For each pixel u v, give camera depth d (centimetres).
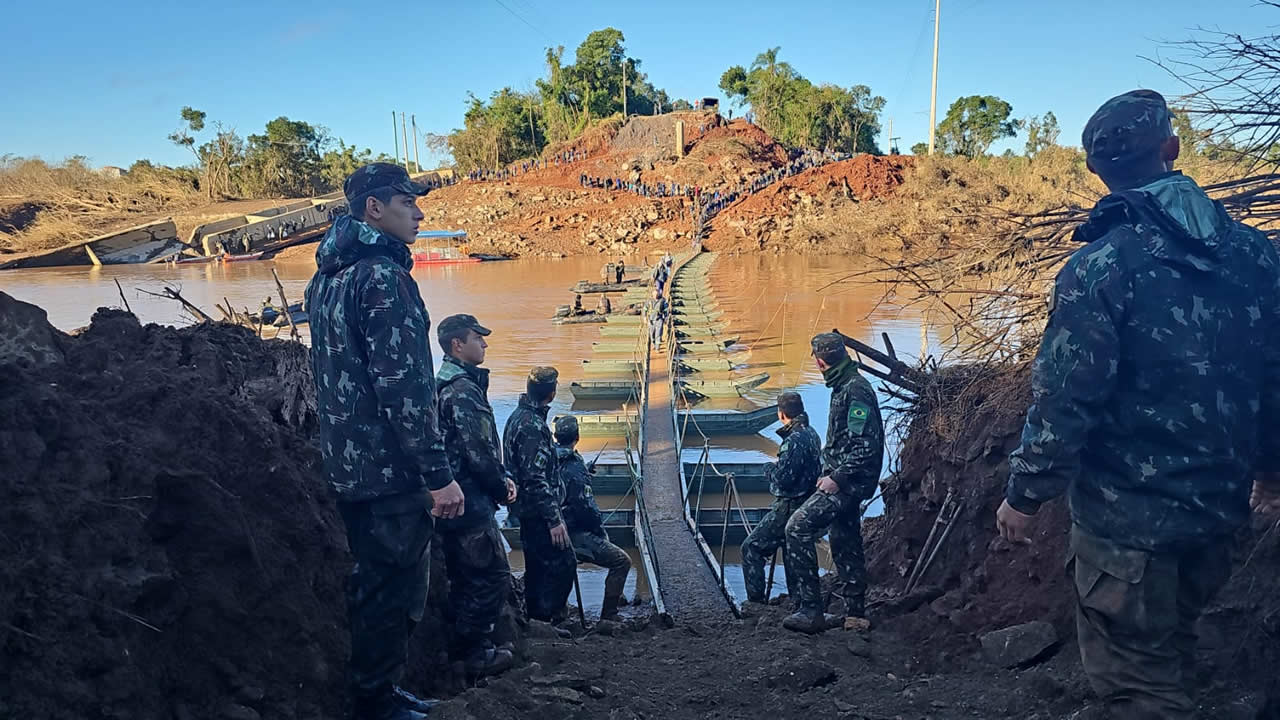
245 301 3188
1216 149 402
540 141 9381
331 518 320
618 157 7769
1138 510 214
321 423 294
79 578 219
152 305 3138
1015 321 511
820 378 1873
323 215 6506
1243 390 212
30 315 278
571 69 9512
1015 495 229
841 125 8438
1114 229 220
